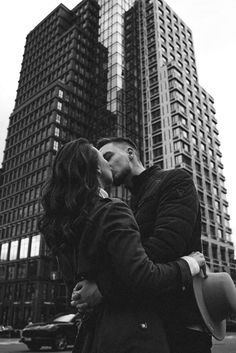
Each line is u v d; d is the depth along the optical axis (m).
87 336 1.25
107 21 85.62
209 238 57.41
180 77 69.06
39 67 89.38
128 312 1.15
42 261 56.12
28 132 75.88
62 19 90.88
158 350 1.10
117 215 1.21
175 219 1.40
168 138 61.88
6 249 64.88
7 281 60.25
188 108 66.25
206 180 62.66
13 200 70.19
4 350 12.59
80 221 1.24
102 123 71.31
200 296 1.29
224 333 1.36
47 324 12.46
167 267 1.19
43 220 1.46
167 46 76.00
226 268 58.41
